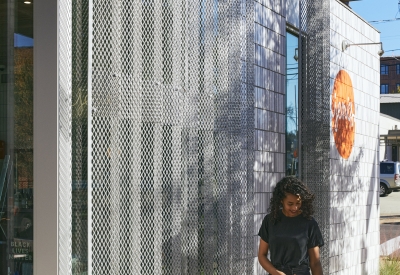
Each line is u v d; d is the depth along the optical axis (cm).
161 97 488
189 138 516
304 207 491
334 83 974
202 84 536
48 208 390
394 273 1148
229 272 564
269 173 738
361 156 1096
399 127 4475
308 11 812
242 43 605
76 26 425
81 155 425
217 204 551
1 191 408
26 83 405
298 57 813
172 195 493
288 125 817
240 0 588
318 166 814
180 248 499
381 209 2889
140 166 468
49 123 392
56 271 387
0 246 406
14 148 409
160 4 489
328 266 799
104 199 440
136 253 462
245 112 607
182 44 511
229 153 565
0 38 413
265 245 503
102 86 441
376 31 1202
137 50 468
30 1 403
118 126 452
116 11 452
